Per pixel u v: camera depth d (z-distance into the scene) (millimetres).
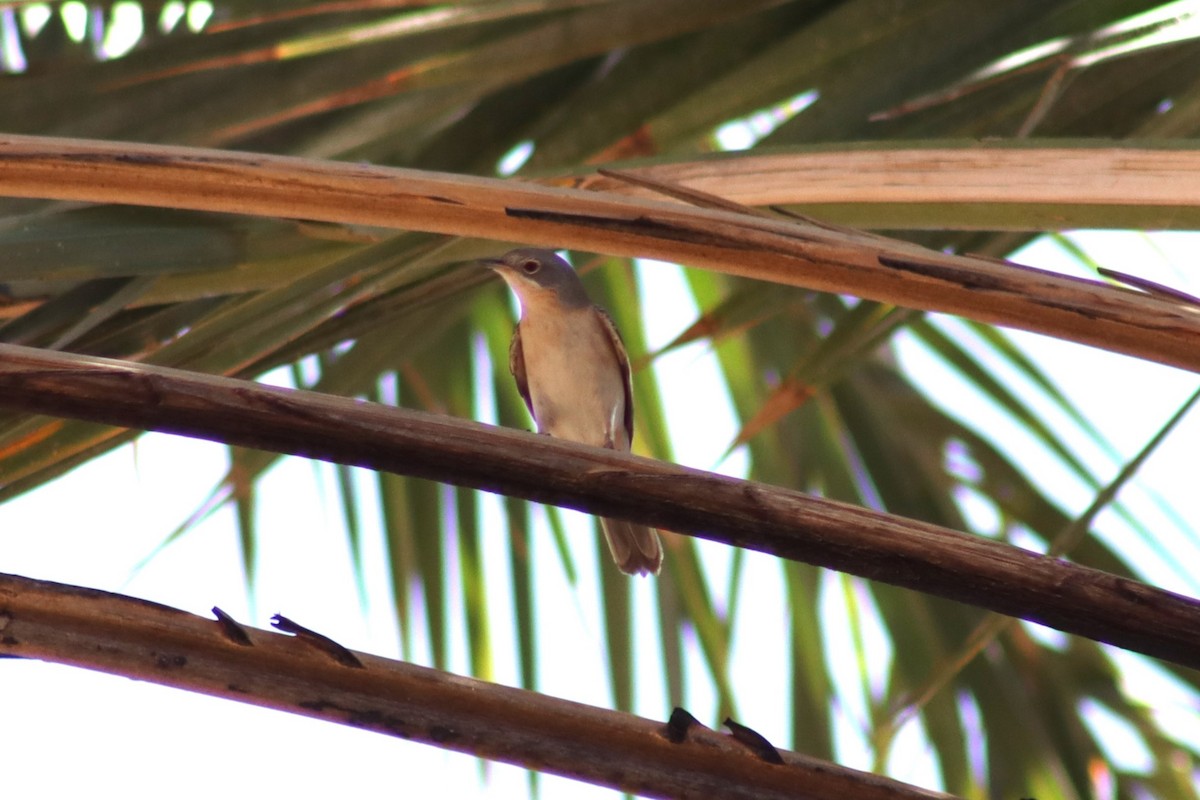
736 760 4711
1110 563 9617
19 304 6457
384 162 6984
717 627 9852
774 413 7141
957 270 4344
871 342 7043
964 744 9305
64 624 4629
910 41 6312
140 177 4715
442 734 4699
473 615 9617
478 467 4293
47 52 9258
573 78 6969
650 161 5406
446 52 6684
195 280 6008
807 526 4223
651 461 4316
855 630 9789
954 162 4984
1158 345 4223
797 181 5156
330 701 4680
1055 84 5824
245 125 6676
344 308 6500
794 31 6621
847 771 4695
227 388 4258
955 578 4180
